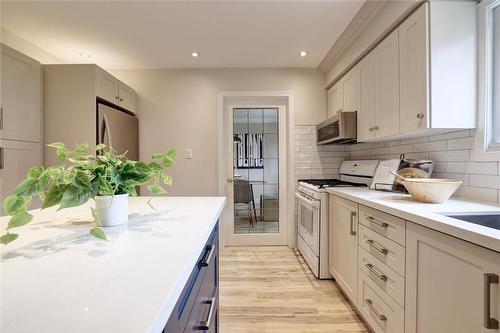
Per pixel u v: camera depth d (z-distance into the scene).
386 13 1.91
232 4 1.99
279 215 3.50
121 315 0.41
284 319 1.87
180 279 0.54
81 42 2.57
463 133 1.69
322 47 2.74
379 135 2.11
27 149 2.20
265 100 3.46
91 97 2.41
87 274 0.55
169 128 3.33
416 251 1.21
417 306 1.21
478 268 0.90
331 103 3.20
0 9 2.01
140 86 3.31
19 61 2.12
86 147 0.98
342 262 2.15
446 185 1.45
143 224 0.99
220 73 3.33
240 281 2.46
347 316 1.91
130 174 1.01
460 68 1.57
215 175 3.36
